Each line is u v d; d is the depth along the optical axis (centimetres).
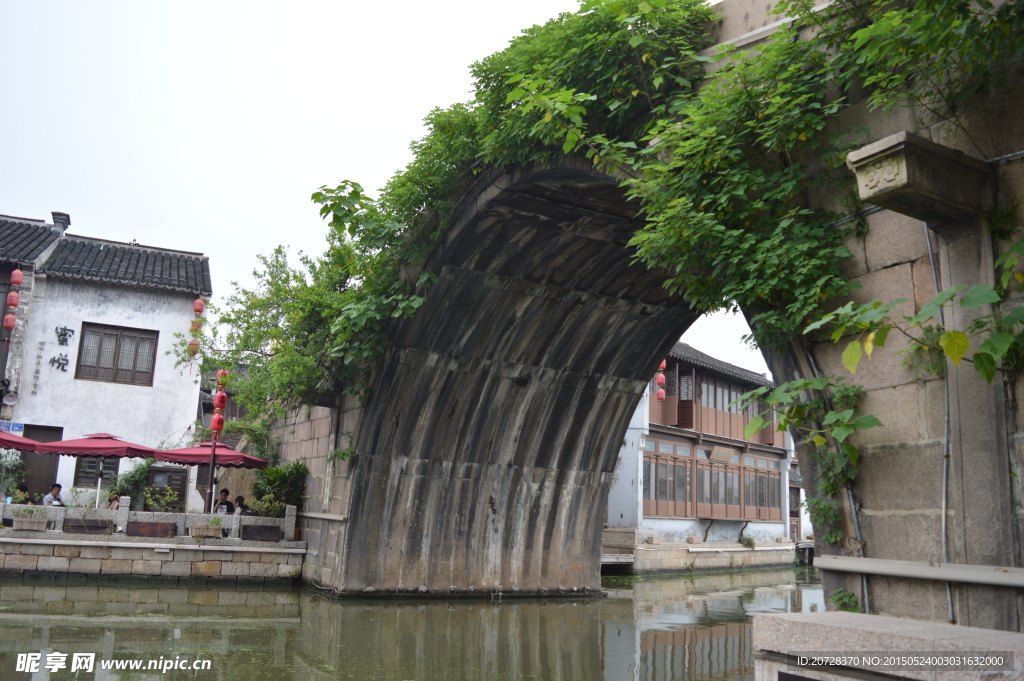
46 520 1564
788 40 605
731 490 3023
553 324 1477
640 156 716
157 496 2002
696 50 724
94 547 1565
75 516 1595
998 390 459
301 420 1934
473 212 1195
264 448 2152
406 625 1186
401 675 849
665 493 2664
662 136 640
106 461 2027
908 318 419
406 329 1377
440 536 1527
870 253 541
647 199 663
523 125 952
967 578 444
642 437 2561
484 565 1559
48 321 2031
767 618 401
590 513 1700
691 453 2823
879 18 539
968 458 468
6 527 1568
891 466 511
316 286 1595
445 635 1110
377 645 1016
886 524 509
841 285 534
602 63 779
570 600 1609
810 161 590
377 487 1467
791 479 3616
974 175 471
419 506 1508
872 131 550
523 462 1603
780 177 586
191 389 2111
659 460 2655
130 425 2053
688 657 990
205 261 2384
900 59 504
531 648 1034
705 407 2892
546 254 1319
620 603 1596
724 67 629
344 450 1472
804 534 3681
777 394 527
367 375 1455
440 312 1380
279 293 1730
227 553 1648
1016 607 430
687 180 624
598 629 1215
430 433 1497
